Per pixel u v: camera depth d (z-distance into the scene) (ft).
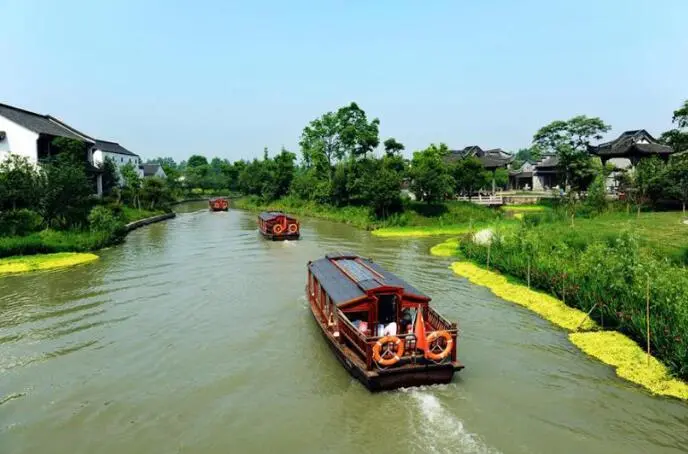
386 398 36.96
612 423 33.86
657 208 120.47
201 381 41.32
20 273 79.77
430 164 166.09
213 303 63.21
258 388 39.93
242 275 79.10
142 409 36.86
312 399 37.91
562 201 155.53
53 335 51.78
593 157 167.32
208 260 92.53
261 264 88.53
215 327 54.24
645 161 131.44
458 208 159.22
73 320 56.49
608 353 44.19
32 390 39.83
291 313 59.00
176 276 78.33
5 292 68.08
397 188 151.84
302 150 223.71
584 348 46.09
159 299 64.95
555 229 90.07
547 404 36.40
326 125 210.79
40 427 34.47
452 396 37.45
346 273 50.62
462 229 138.51
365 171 178.50
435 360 37.42
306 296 65.16
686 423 33.65
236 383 40.88
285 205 223.30
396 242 117.29
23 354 46.88
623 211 119.44
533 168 247.91
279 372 42.86
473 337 49.96
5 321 56.03
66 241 98.12
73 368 43.91
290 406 36.91
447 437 32.32
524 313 57.52
